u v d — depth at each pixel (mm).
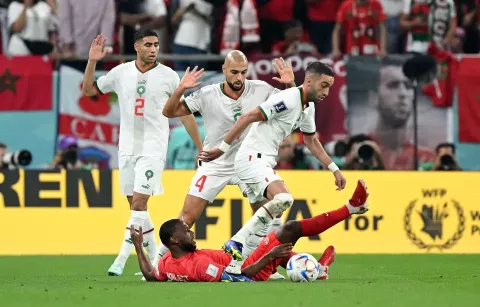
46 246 44906
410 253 45469
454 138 53250
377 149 52344
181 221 28031
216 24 54938
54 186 45188
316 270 28406
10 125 51844
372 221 45812
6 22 54781
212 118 32219
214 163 32406
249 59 52625
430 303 22875
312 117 31062
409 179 46156
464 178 46375
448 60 53000
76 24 53312
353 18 54594
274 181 29266
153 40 33719
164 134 34406
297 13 55656
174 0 54562
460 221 46188
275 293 24609
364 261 40781
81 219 45156
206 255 28203
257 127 29797
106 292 25344
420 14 55719
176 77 34344
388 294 24703
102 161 52406
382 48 54938
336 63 52688
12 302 23688
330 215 28328
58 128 52156
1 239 44656
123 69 34281
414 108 52969
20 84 51812
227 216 44656
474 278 30891
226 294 24359
